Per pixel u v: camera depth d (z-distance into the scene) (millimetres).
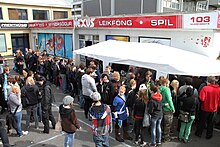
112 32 11219
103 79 6363
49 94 5816
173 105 5371
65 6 23844
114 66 9594
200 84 6281
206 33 7406
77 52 8812
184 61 5957
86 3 17859
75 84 8883
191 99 5047
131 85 5422
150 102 4906
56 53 17000
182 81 6258
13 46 20203
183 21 7672
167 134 5383
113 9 15234
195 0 16141
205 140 5566
